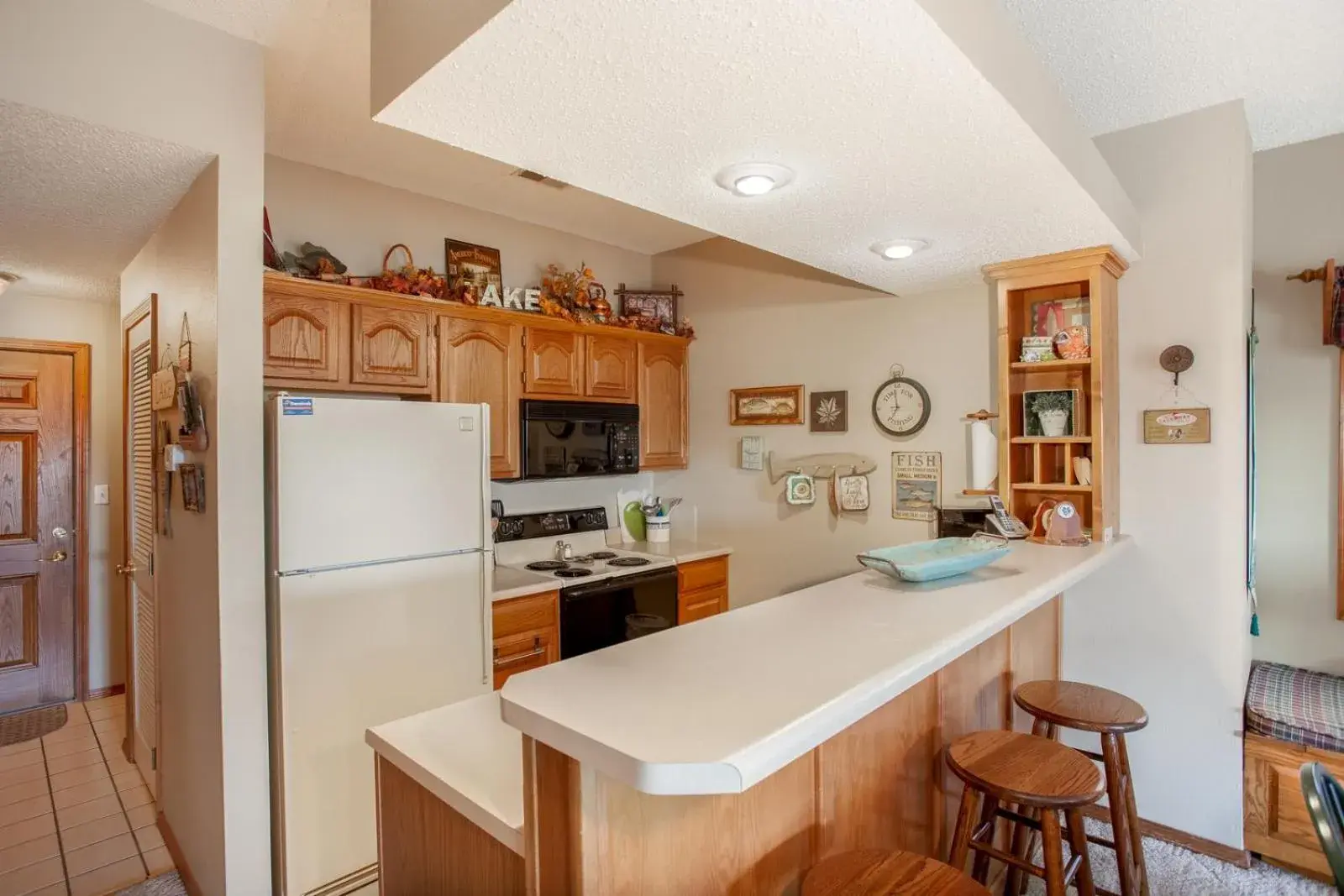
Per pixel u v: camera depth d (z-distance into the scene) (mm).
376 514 2135
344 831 2057
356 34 1816
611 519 3920
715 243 3771
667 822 1047
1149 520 2375
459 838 1174
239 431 1829
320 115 2326
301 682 1975
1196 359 2285
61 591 3592
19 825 2510
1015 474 2506
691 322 3891
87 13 1574
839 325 3262
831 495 3295
